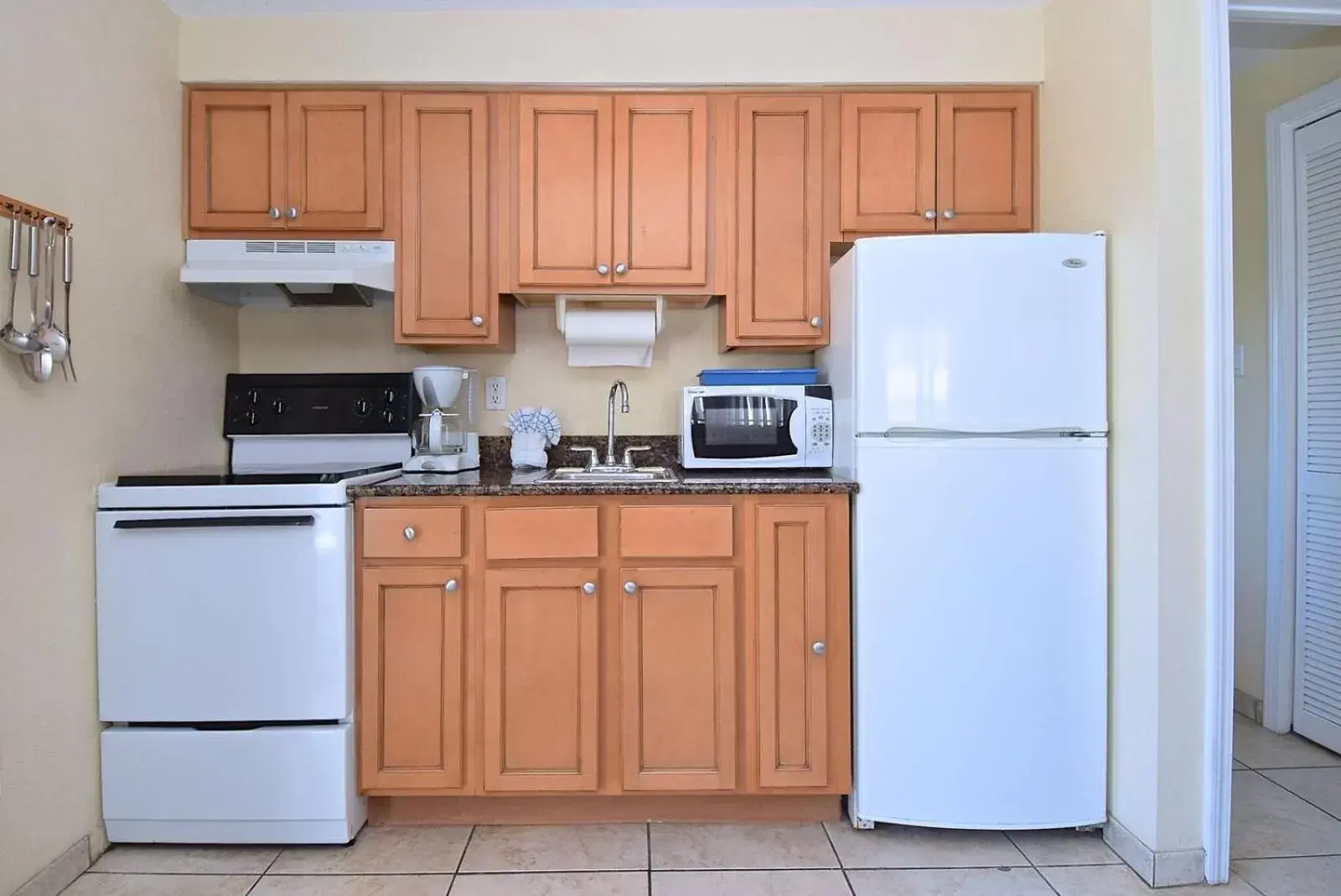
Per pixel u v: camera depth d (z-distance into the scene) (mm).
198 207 2047
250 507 1721
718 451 2062
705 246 2070
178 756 1711
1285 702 2389
